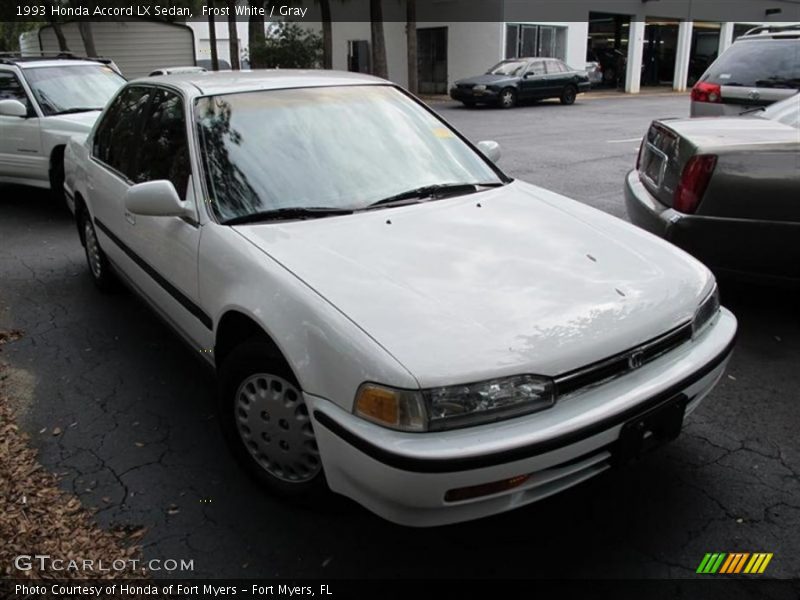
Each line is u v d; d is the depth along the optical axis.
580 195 8.23
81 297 5.14
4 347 4.32
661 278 2.82
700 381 2.66
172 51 23.83
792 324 4.57
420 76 27.02
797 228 4.03
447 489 2.16
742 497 2.92
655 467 3.12
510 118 17.62
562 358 2.32
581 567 2.56
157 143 3.75
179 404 3.65
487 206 3.36
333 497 2.71
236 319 2.91
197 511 2.85
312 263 2.70
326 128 3.55
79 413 3.57
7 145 7.76
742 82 8.31
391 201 3.31
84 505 2.88
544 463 2.24
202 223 3.10
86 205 4.90
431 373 2.19
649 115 18.14
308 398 2.42
